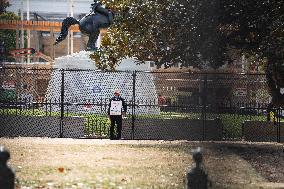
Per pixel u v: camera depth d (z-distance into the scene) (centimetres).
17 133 6931
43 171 3891
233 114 7625
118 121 6656
